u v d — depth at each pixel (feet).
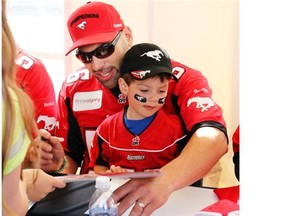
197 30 6.40
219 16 6.27
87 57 4.80
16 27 7.21
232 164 6.31
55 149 4.85
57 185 3.83
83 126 5.37
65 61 7.01
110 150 5.00
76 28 4.79
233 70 6.35
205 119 4.51
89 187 4.39
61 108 5.50
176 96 4.95
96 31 4.73
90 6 4.84
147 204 3.77
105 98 5.20
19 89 2.60
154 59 4.49
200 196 4.38
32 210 3.98
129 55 4.56
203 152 4.17
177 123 4.86
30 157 3.93
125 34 4.94
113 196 3.81
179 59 6.55
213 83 6.47
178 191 4.48
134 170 4.94
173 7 6.41
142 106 4.67
